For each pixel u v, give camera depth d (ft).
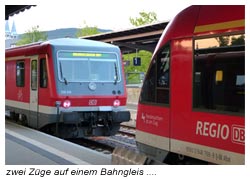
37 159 27.25
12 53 51.21
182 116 23.82
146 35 74.90
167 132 25.09
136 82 123.13
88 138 47.73
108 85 43.06
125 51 102.06
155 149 26.32
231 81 20.89
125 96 43.88
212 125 21.72
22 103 47.91
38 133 38.86
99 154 28.96
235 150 20.33
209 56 22.22
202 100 22.54
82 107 41.50
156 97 26.45
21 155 28.58
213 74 21.94
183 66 23.91
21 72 48.24
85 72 42.14
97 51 43.06
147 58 125.80
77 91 41.42
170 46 25.11
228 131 20.77
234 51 20.80
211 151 21.71
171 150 24.70
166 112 25.21
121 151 23.61
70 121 40.22
